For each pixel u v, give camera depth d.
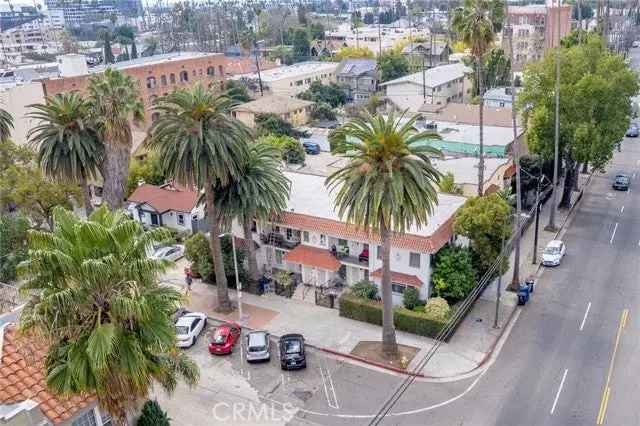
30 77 100.88
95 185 69.00
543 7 158.00
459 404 32.81
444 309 39.22
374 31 193.38
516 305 43.44
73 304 20.16
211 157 39.09
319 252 45.81
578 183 70.06
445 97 108.44
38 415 22.75
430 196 33.94
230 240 48.38
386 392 34.25
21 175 54.03
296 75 124.94
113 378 21.09
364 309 41.47
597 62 58.28
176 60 108.06
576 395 33.16
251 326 42.00
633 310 42.16
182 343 39.41
